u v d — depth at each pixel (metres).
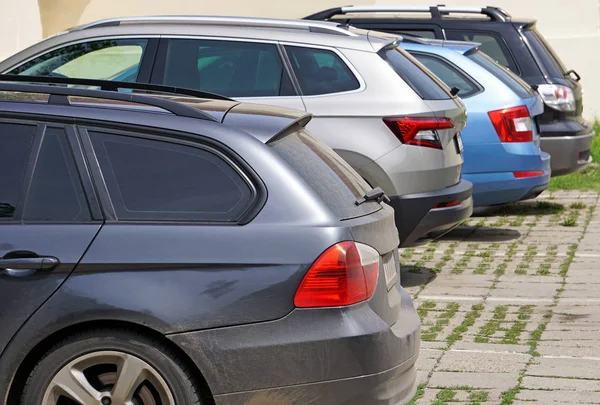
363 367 8.07
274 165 8.30
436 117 14.87
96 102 8.65
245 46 15.23
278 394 7.98
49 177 8.38
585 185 25.62
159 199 8.25
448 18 22.53
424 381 11.15
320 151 9.16
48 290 7.99
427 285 16.02
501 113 19.42
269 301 7.95
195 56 15.29
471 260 17.81
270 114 8.87
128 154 8.40
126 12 30.89
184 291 7.94
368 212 8.79
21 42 25.02
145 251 8.02
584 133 22.47
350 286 8.08
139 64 15.38
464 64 19.77
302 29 15.34
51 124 8.51
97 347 8.00
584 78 31.98
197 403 8.03
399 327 8.70
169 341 7.98
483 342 12.74
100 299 7.91
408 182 14.72
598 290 15.41
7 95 8.83
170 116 8.50
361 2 31.91
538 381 11.06
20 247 8.10
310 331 7.97
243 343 7.92
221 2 31.59
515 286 15.80
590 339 12.80
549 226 20.81
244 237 8.06
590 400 10.38
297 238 8.06
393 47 15.53
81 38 15.56
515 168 19.45
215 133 8.40
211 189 8.26
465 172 19.58
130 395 8.00
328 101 14.81
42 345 8.10
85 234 8.12
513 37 22.33
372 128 14.69
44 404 8.03
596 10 31.84
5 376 8.02
